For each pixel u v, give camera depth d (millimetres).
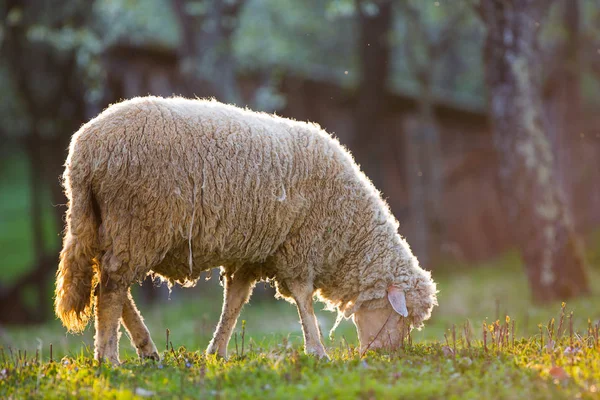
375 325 15977
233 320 15930
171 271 14789
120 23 45312
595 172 61438
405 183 56531
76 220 13922
